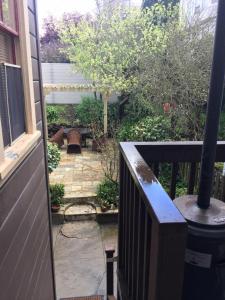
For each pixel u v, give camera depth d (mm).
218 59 1078
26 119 2004
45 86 9070
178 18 7285
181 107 5883
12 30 1758
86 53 8859
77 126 10477
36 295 2076
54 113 10484
